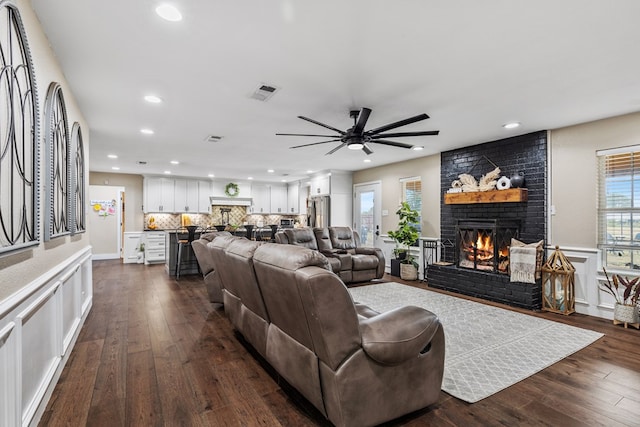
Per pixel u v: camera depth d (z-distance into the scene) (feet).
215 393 6.89
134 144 16.37
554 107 11.00
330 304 4.99
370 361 5.34
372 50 7.28
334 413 5.30
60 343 7.45
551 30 6.46
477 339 9.86
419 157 20.27
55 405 6.38
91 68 8.12
